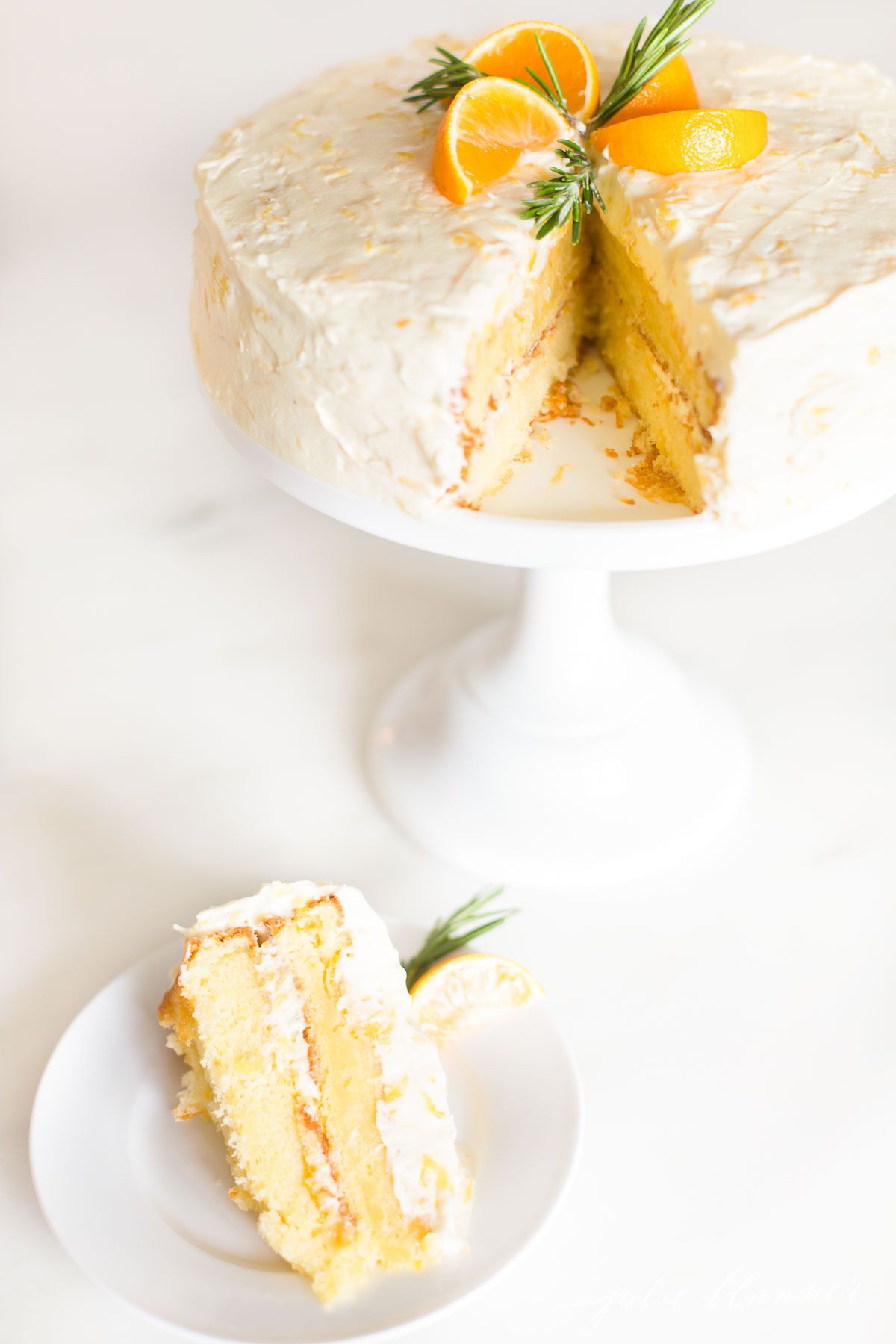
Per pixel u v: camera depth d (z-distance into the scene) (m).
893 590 0.95
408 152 0.79
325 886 0.73
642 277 0.78
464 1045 0.72
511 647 0.87
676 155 0.76
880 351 0.71
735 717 0.88
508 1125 0.70
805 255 0.73
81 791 0.85
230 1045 0.70
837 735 0.87
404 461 0.72
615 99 0.79
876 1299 0.69
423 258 0.73
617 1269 0.70
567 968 0.78
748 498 0.72
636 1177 0.72
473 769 0.84
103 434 1.06
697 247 0.73
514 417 0.78
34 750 0.87
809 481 0.72
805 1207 0.71
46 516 1.00
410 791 0.84
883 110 0.81
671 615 0.93
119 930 0.79
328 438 0.73
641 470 0.78
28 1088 0.74
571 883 0.81
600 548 0.72
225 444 1.06
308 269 0.73
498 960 0.73
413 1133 0.69
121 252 1.22
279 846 0.83
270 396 0.74
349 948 0.72
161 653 0.92
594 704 0.85
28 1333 0.68
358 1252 0.67
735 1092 0.74
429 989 0.73
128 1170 0.69
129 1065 0.72
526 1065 0.72
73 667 0.91
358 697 0.90
